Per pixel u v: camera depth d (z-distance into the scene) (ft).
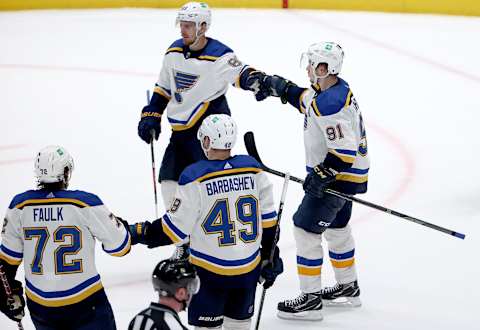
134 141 106.22
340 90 54.49
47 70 145.59
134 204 83.51
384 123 115.24
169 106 65.77
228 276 47.42
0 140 106.42
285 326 58.39
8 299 45.85
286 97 60.49
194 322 48.70
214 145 47.09
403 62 149.69
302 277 58.59
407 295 63.36
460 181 90.94
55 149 44.70
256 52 155.94
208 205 46.78
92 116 118.32
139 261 69.36
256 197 48.03
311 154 57.31
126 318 58.39
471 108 122.21
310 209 56.95
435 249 71.92
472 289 64.28
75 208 44.16
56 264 44.11
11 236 45.06
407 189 88.38
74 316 44.88
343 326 58.39
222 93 64.44
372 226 77.20
